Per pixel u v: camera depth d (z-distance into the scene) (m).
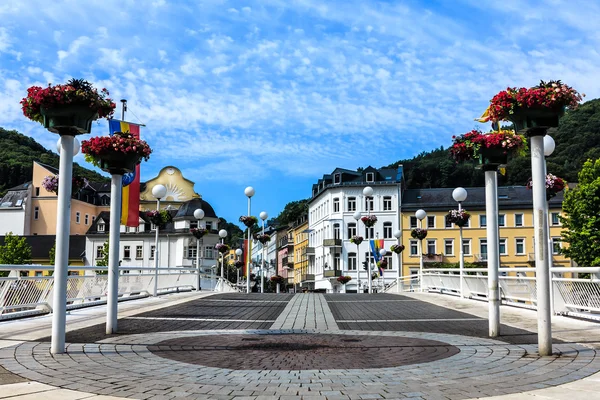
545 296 8.48
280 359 8.30
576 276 16.11
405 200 73.88
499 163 10.79
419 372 7.23
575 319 13.09
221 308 18.14
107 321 11.18
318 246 78.81
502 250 69.00
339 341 10.38
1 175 106.50
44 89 8.44
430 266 70.06
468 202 70.75
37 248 76.12
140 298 22.08
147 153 11.35
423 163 109.50
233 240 150.75
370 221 43.44
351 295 26.61
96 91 8.76
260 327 12.87
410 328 12.68
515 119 8.70
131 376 6.91
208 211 74.19
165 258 73.31
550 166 83.38
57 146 11.62
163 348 9.27
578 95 8.40
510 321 13.73
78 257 74.69
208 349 9.26
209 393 6.05
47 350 8.77
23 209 81.50
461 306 18.86
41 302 14.36
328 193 74.62
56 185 16.77
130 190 18.88
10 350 8.74
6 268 12.84
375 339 10.66
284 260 105.00
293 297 24.69
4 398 5.73
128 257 73.88
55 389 6.17
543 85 8.53
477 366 7.64
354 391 6.14
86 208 85.06
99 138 10.95
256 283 92.19
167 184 81.25
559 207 68.12
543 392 6.03
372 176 73.38
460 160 11.20
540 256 8.51
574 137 89.88
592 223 44.53
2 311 12.98
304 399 5.80
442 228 70.94
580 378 6.77
